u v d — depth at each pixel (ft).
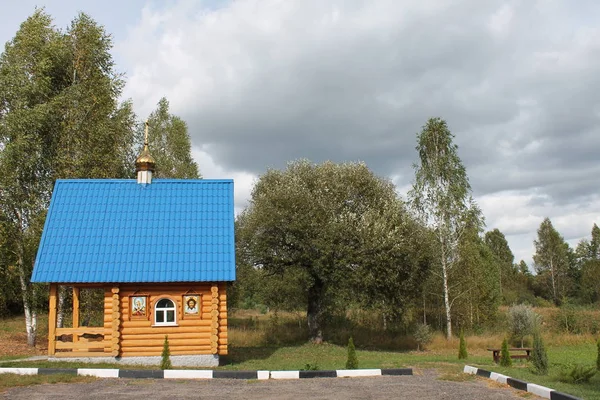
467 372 45.50
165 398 33.73
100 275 52.44
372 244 75.10
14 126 68.18
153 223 57.82
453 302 101.81
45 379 39.99
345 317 103.91
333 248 77.00
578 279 213.66
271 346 81.35
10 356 58.65
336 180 84.89
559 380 40.73
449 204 98.43
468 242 101.19
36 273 51.80
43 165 72.69
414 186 100.37
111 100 79.36
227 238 57.26
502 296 168.04
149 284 54.19
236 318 126.62
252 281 87.10
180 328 54.13
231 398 33.78
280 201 80.07
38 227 69.51
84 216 57.62
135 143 90.74
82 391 36.22
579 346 83.30
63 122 73.36
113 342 52.60
